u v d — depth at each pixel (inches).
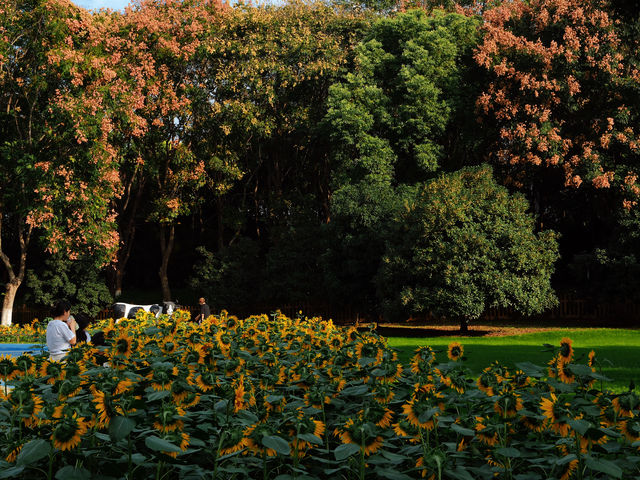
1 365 164.2
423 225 908.6
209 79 1272.1
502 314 1171.3
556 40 1083.9
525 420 140.5
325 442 146.3
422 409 130.3
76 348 192.1
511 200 948.0
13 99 1059.9
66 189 989.2
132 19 1151.0
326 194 1443.2
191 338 220.7
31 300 1283.2
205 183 1323.8
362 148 1082.1
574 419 119.5
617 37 1040.2
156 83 1154.0
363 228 1047.6
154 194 1353.3
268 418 143.0
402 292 909.8
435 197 931.3
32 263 1363.2
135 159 1235.2
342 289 1066.1
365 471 125.3
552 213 1334.9
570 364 148.6
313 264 1206.3
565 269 1290.6
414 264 925.2
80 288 1259.8
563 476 121.6
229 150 1316.4
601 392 149.6
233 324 269.9
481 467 128.0
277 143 1396.4
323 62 1210.6
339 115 1096.8
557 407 125.6
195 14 1194.0
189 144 1295.5
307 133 1301.7
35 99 1008.2
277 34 1263.5
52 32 975.6
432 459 115.6
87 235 1014.4
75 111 949.2
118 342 192.2
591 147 1064.8
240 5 1323.8
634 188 1021.8
